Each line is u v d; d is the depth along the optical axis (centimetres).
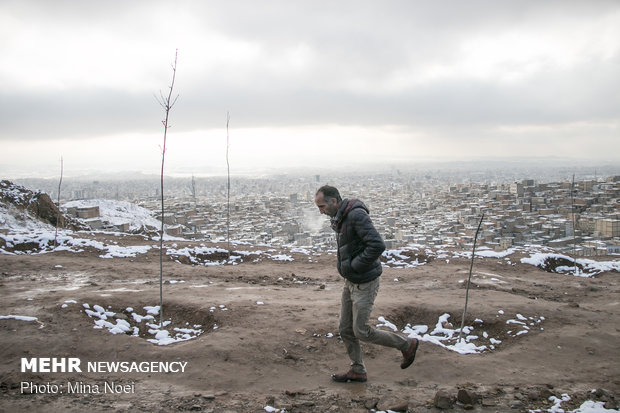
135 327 556
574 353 479
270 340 484
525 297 726
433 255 1177
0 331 482
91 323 525
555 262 1153
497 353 488
